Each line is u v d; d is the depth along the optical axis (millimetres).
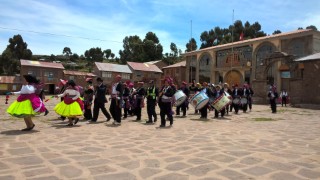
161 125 10922
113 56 133000
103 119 13250
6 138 7941
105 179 4539
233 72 45750
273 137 8672
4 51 92562
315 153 6484
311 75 26656
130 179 4547
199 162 5594
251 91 19828
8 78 61375
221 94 15047
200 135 8852
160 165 5359
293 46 36875
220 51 48031
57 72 61875
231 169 5145
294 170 5117
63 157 5875
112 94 11633
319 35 35406
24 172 4859
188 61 54500
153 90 12102
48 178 4559
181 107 15953
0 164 5328
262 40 40375
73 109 10484
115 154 6191
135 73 67250
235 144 7449
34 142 7406
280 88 37656
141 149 6719
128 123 11922
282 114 18016
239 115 16844
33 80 9375
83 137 8219
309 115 17391
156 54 98375
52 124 11188
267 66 33062
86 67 112688
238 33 90125
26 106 9086
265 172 4984
